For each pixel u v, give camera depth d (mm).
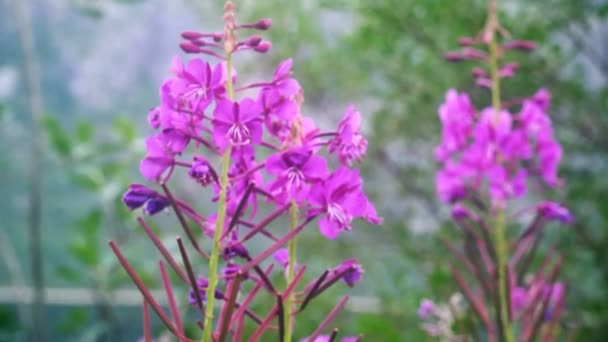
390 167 1718
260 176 642
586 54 1577
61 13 2357
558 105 1535
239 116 620
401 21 1493
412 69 1580
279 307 614
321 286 643
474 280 1435
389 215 1748
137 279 625
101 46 2434
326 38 1719
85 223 1521
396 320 1637
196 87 622
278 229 1657
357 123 647
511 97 1516
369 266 1703
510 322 903
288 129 642
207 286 652
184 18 2455
